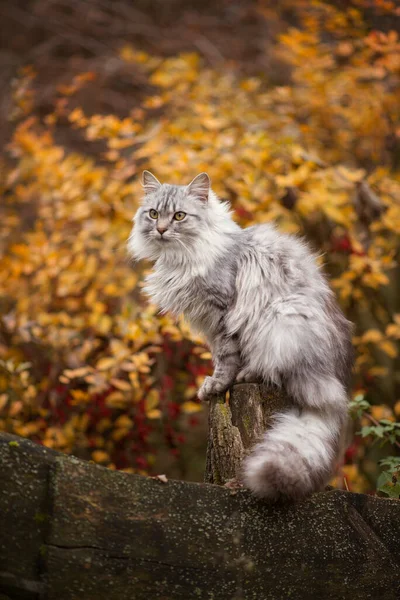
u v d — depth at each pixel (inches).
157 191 172.4
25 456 108.0
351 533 124.9
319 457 131.4
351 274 239.3
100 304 244.2
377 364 286.0
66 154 354.6
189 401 239.3
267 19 375.6
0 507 105.0
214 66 365.1
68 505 107.7
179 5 422.9
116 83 406.6
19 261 255.3
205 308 158.2
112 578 108.1
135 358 221.5
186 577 112.6
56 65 399.5
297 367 141.9
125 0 425.1
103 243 258.2
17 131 280.2
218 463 138.2
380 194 261.0
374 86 287.1
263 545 118.3
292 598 118.2
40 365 259.3
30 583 104.0
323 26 301.9
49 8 423.8
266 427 141.0
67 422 240.5
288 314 145.4
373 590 123.6
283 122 279.4
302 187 239.5
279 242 158.7
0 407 231.6
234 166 244.2
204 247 159.6
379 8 279.7
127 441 247.6
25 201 300.0
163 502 114.3
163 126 261.0
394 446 228.1
